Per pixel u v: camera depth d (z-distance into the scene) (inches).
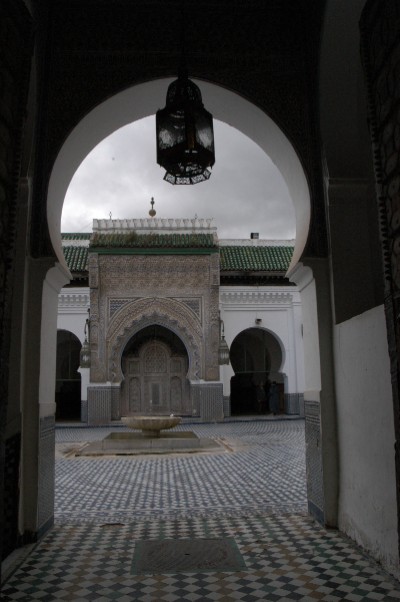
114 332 445.1
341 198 115.8
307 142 120.6
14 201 66.7
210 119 98.4
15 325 106.0
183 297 451.5
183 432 325.7
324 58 112.0
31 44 70.6
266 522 119.1
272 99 121.3
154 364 477.4
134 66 119.3
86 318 460.1
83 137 124.4
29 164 108.6
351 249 114.4
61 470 212.8
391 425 83.4
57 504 145.2
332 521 110.8
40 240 112.9
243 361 550.3
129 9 120.7
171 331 482.0
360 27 70.4
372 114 68.2
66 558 95.9
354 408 100.7
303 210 125.6
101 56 119.4
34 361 109.3
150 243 450.0
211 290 452.1
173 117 96.3
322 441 112.2
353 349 101.0
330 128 115.3
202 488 167.9
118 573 88.3
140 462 233.8
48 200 115.0
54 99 117.3
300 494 153.0
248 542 103.9
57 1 120.3
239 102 124.1
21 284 107.4
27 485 105.9
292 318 477.7
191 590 80.7
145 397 473.1
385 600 75.3
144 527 117.6
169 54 120.0
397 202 61.9
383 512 87.0
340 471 109.8
